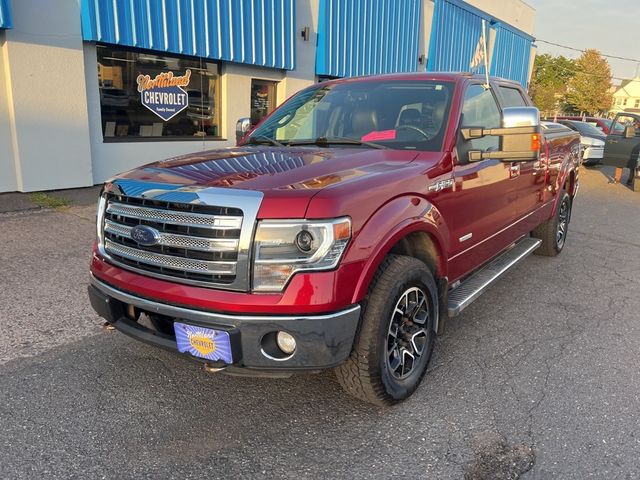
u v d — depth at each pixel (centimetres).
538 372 374
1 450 277
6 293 488
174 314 278
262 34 1134
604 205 1147
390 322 301
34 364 366
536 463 277
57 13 823
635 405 333
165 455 278
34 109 824
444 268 359
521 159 360
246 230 260
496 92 475
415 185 322
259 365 269
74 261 577
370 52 1484
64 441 286
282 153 355
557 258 686
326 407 326
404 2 1584
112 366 367
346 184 285
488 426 308
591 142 1802
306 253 261
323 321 264
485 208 416
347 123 411
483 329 448
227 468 269
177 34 971
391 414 319
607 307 508
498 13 2239
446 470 270
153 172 311
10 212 752
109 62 930
